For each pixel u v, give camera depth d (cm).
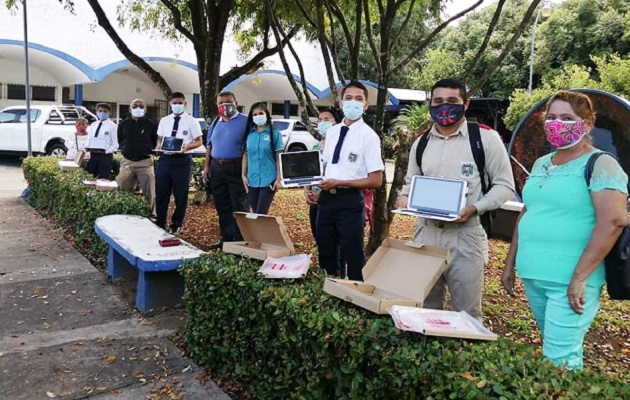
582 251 237
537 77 2731
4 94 2067
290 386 279
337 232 394
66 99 2227
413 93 2736
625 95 1772
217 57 926
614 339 434
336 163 385
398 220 923
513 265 284
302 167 398
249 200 569
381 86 536
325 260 405
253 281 306
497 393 184
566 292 238
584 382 196
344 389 243
